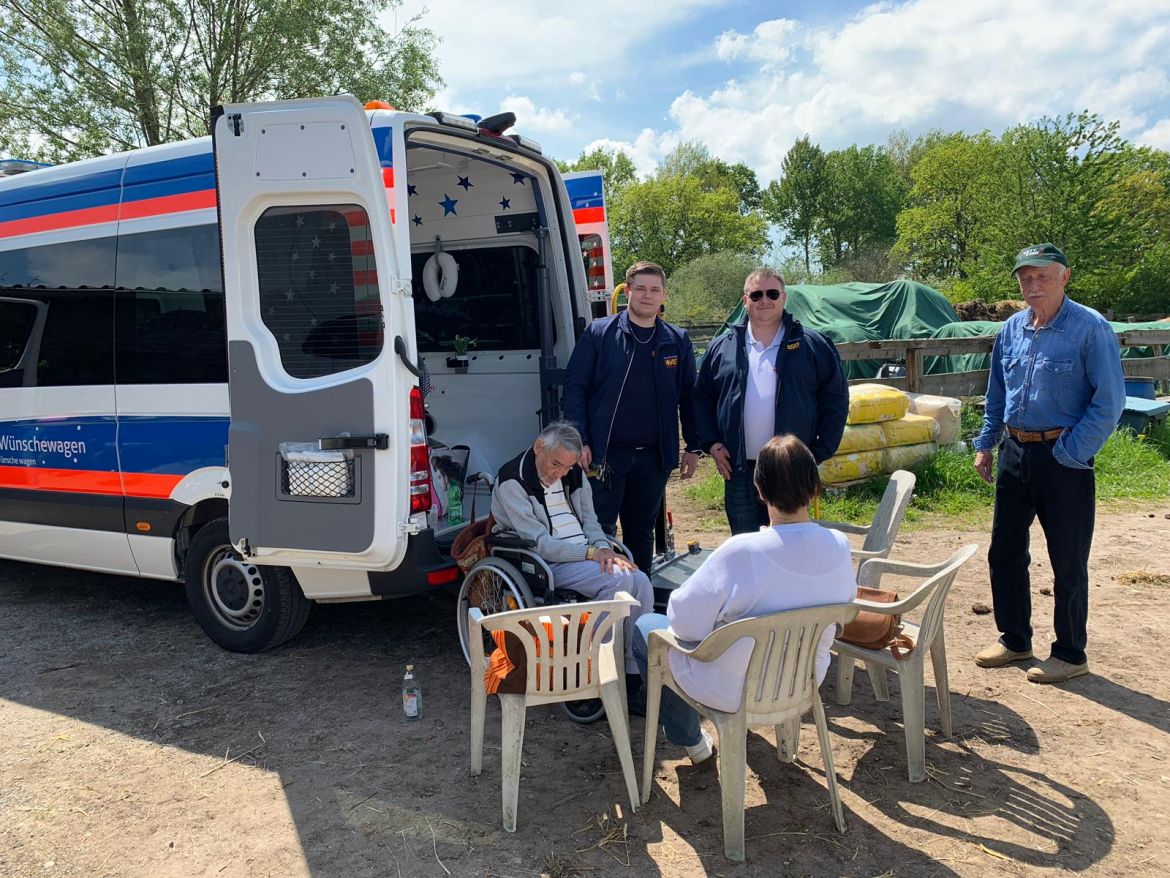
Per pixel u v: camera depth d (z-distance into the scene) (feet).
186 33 53.31
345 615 17.52
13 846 9.96
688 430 15.84
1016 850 9.46
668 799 10.61
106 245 15.83
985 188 108.99
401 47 61.36
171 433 15.10
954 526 23.26
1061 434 12.97
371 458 12.76
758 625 8.87
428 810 10.48
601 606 10.09
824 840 9.71
